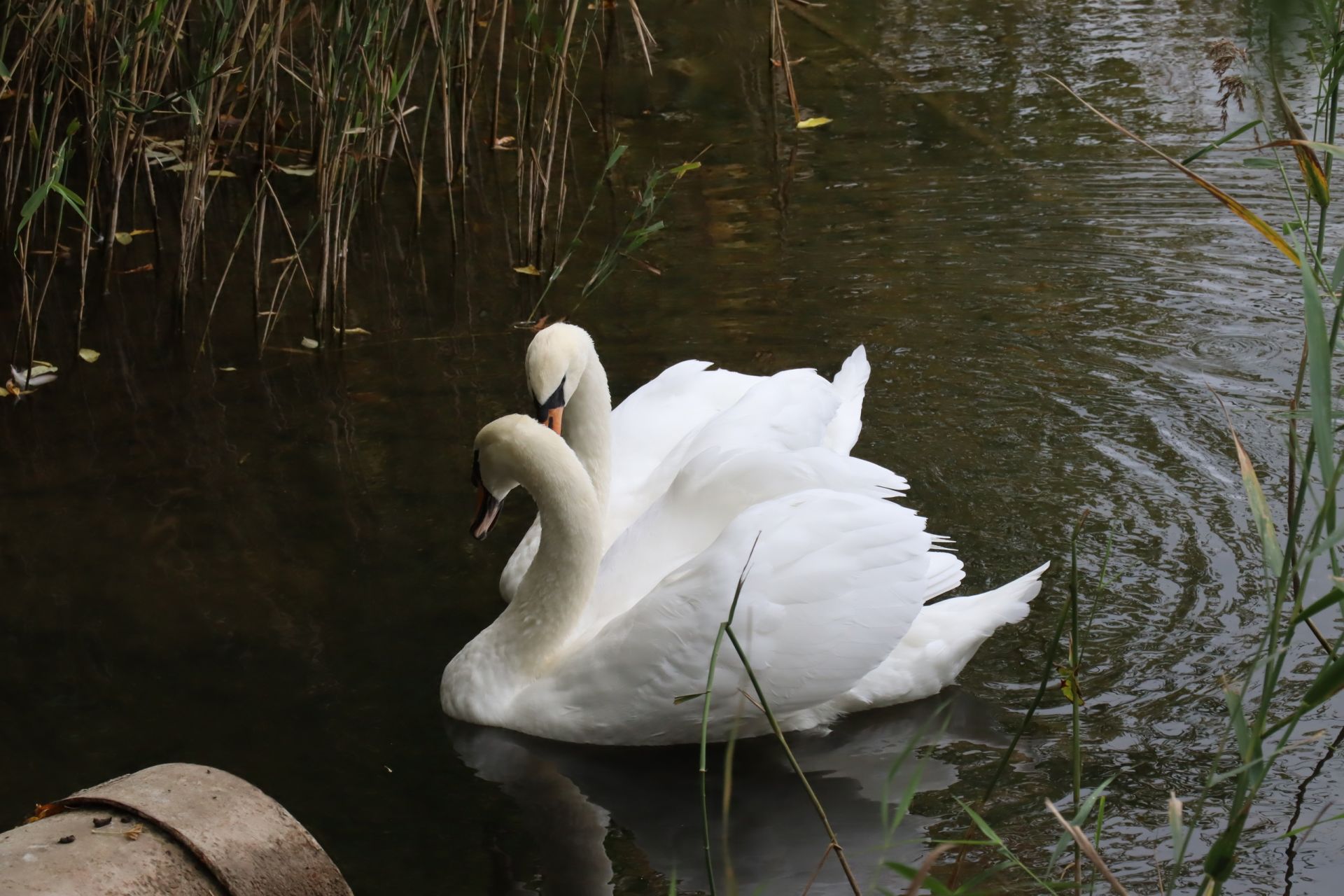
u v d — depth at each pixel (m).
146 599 6.99
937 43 14.98
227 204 11.92
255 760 5.90
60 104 10.31
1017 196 11.66
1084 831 5.39
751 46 14.97
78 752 5.89
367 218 11.73
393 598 7.05
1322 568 7.04
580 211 11.66
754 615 6.06
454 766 6.02
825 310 10.00
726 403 8.20
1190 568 7.09
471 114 12.91
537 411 7.12
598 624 6.61
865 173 12.16
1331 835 5.29
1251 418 8.52
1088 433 8.42
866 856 5.37
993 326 9.75
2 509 7.78
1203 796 4.17
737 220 11.42
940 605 6.52
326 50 11.52
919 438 8.43
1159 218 11.25
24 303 9.20
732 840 5.51
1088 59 14.27
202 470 8.17
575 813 5.71
